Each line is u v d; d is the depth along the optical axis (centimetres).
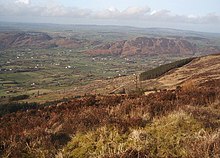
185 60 9719
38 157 712
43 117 1187
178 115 821
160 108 1004
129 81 10731
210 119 836
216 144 630
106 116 944
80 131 824
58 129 877
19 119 1258
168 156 636
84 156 696
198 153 613
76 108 1321
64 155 707
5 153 716
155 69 10638
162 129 760
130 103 1180
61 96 10344
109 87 10569
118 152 657
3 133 878
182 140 692
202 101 1212
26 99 10700
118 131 776
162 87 6094
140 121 830
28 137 805
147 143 684
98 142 733
